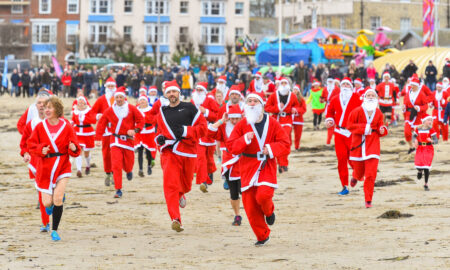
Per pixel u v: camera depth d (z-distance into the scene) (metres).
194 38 87.69
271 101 20.91
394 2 91.75
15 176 20.70
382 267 9.02
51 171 11.61
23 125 14.48
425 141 16.25
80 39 85.44
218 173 20.81
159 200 16.22
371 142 14.43
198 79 48.75
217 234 12.18
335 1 90.56
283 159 20.25
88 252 10.80
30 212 14.80
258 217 10.94
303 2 92.44
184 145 12.26
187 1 87.69
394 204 14.66
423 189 16.47
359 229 12.08
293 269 9.18
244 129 10.76
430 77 41.31
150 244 11.39
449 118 26.20
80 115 20.05
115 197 16.47
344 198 15.81
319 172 20.44
